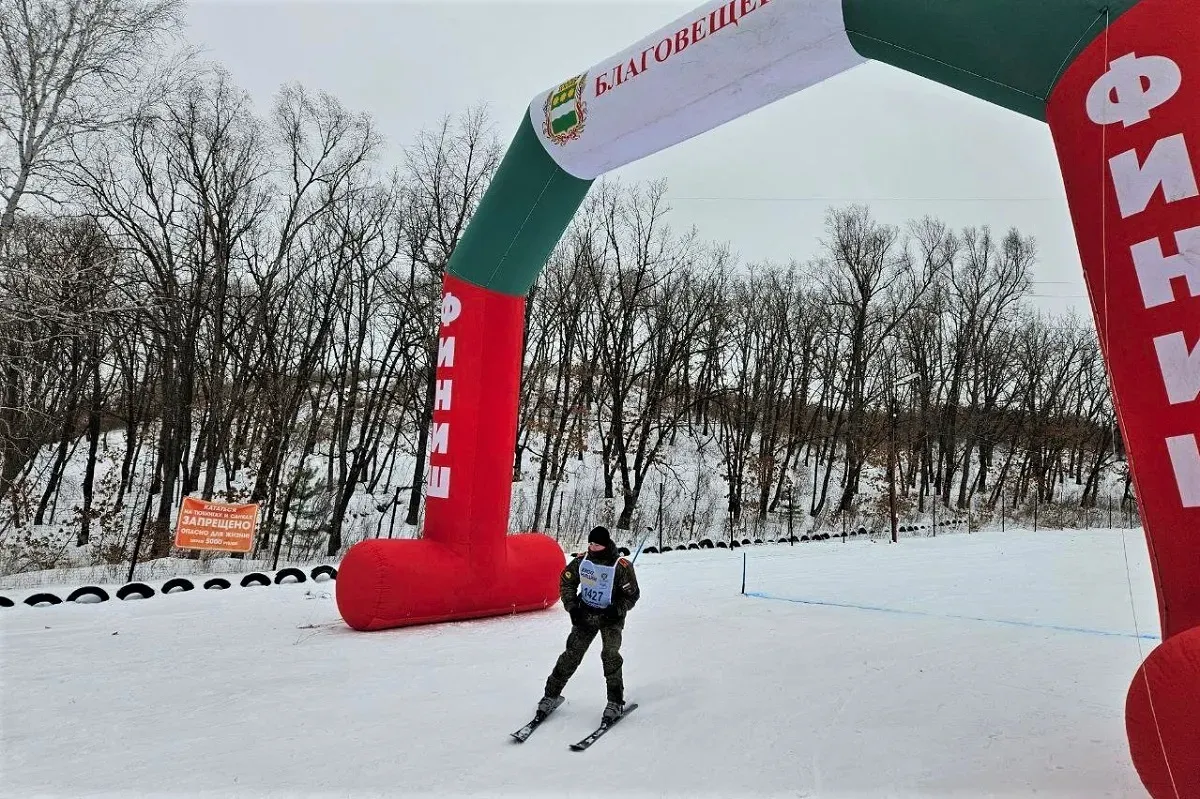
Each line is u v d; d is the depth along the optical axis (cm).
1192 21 371
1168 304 361
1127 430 377
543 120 841
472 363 907
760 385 3878
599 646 725
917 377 3706
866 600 1005
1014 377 4222
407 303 2623
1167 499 358
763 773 400
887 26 523
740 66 645
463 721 501
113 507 2683
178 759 436
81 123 1495
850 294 3588
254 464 3078
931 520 3284
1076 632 770
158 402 2912
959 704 515
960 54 470
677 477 3156
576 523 2695
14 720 509
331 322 2716
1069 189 411
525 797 378
